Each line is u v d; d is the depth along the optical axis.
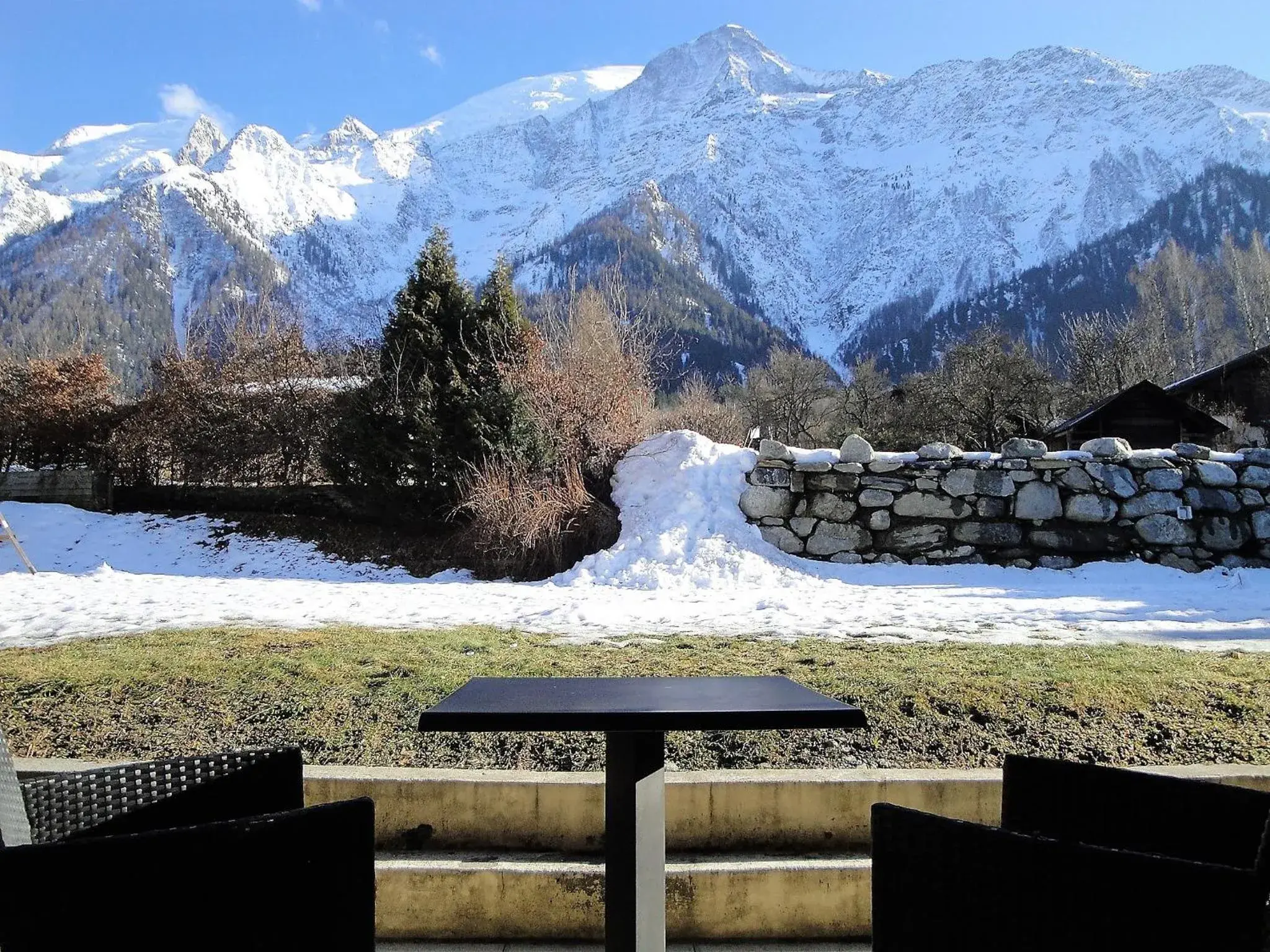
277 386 14.23
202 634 5.47
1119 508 9.47
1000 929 1.76
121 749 3.61
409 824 3.15
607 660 4.74
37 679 4.30
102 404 16.14
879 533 9.65
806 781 3.15
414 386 11.64
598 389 11.64
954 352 43.81
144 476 14.56
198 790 2.28
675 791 3.13
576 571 9.13
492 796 3.15
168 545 11.84
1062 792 2.33
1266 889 1.60
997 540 9.49
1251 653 4.91
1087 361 40.94
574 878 2.87
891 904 1.91
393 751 3.55
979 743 3.61
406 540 11.30
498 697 2.26
